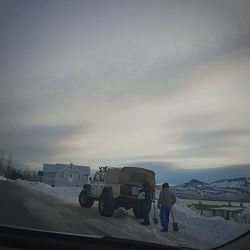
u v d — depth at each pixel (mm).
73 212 12055
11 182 12375
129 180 13586
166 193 10547
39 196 12430
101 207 13383
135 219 11703
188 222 9320
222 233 7496
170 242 8312
